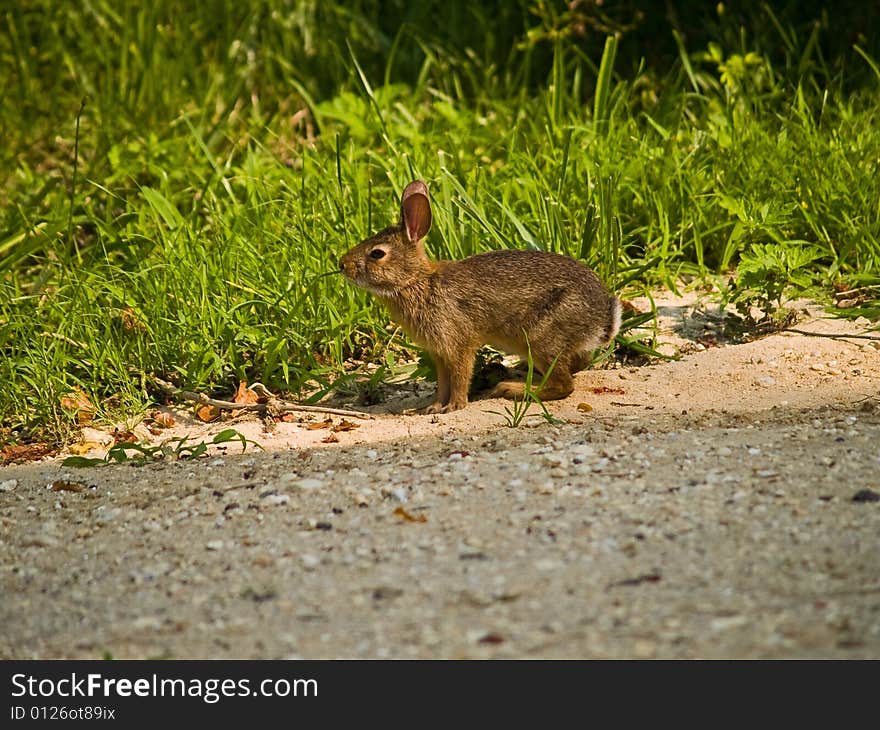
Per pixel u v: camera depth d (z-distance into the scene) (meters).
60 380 10.96
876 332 11.49
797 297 12.23
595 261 12.30
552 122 14.82
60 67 17.42
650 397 10.58
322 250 12.38
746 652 6.02
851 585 6.57
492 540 7.46
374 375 11.13
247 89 16.97
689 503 7.78
